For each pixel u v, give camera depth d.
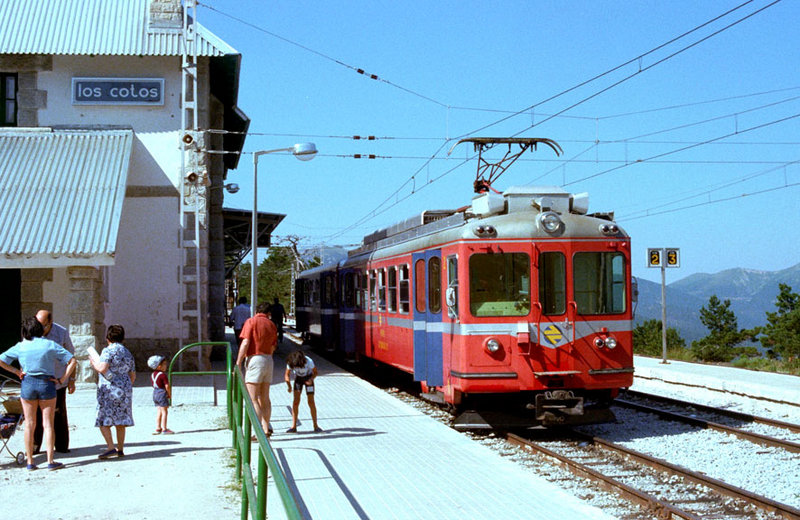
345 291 22.86
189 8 21.23
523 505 7.70
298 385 12.00
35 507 7.54
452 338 12.43
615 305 12.45
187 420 12.93
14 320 18.27
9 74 20.50
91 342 16.34
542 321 12.10
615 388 12.64
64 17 20.70
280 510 7.55
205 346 20.59
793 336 37.09
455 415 13.27
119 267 20.47
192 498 7.84
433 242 13.71
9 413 9.85
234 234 35.25
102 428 9.82
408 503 7.83
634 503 8.38
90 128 20.42
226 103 25.45
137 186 20.56
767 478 9.61
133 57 20.66
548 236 12.25
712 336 42.12
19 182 17.25
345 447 10.74
